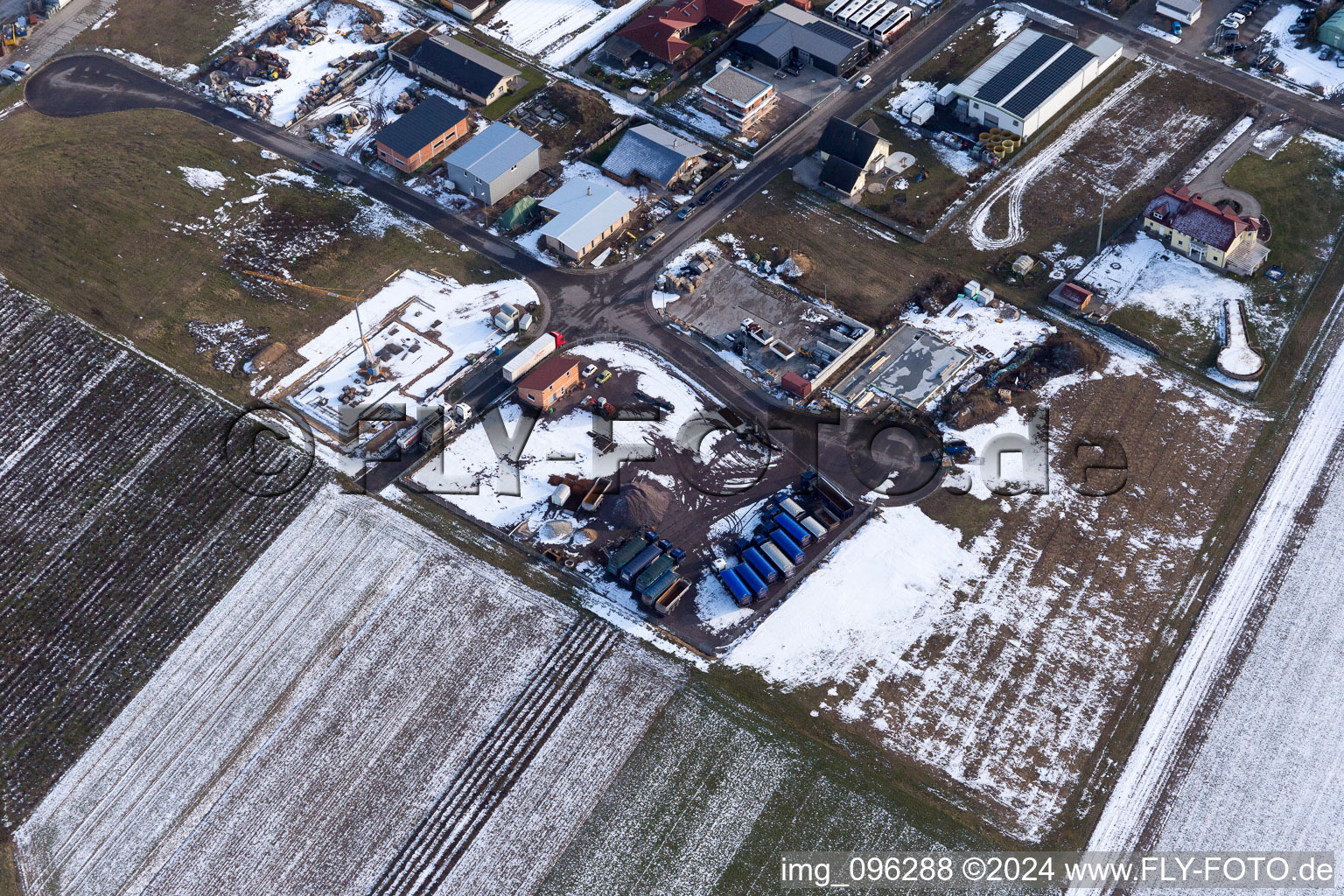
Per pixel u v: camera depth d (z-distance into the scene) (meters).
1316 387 107.62
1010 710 89.12
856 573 96.44
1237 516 99.50
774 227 121.62
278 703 90.50
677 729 88.12
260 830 84.50
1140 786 85.25
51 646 94.00
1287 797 84.25
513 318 112.75
